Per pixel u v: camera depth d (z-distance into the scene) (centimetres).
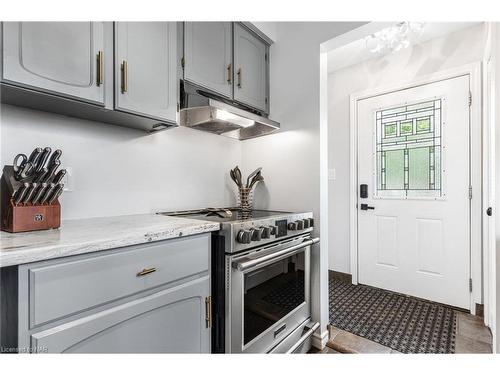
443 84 218
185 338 100
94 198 130
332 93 282
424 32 212
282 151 186
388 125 247
